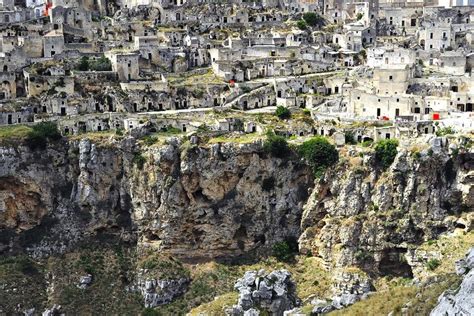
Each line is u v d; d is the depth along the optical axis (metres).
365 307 194.25
